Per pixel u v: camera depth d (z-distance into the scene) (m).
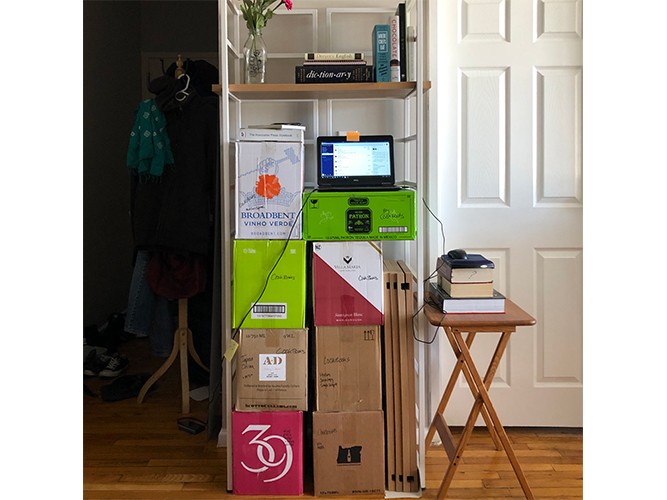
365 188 2.41
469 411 2.99
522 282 2.97
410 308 2.45
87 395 3.56
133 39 5.47
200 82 3.39
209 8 5.64
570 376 2.99
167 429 3.07
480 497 2.37
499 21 2.90
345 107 2.92
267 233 2.37
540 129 2.93
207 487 2.47
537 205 2.96
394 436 2.43
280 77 2.92
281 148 2.35
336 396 2.39
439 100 2.92
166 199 3.18
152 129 3.17
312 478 2.54
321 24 2.89
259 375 2.37
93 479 2.54
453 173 2.95
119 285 5.21
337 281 2.38
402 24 2.51
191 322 3.68
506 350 2.99
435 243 2.92
